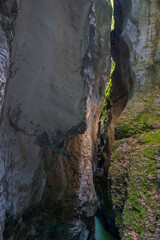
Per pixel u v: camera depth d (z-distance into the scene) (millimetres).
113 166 2861
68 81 2529
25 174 2125
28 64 1733
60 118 2561
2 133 1582
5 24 1248
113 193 2689
